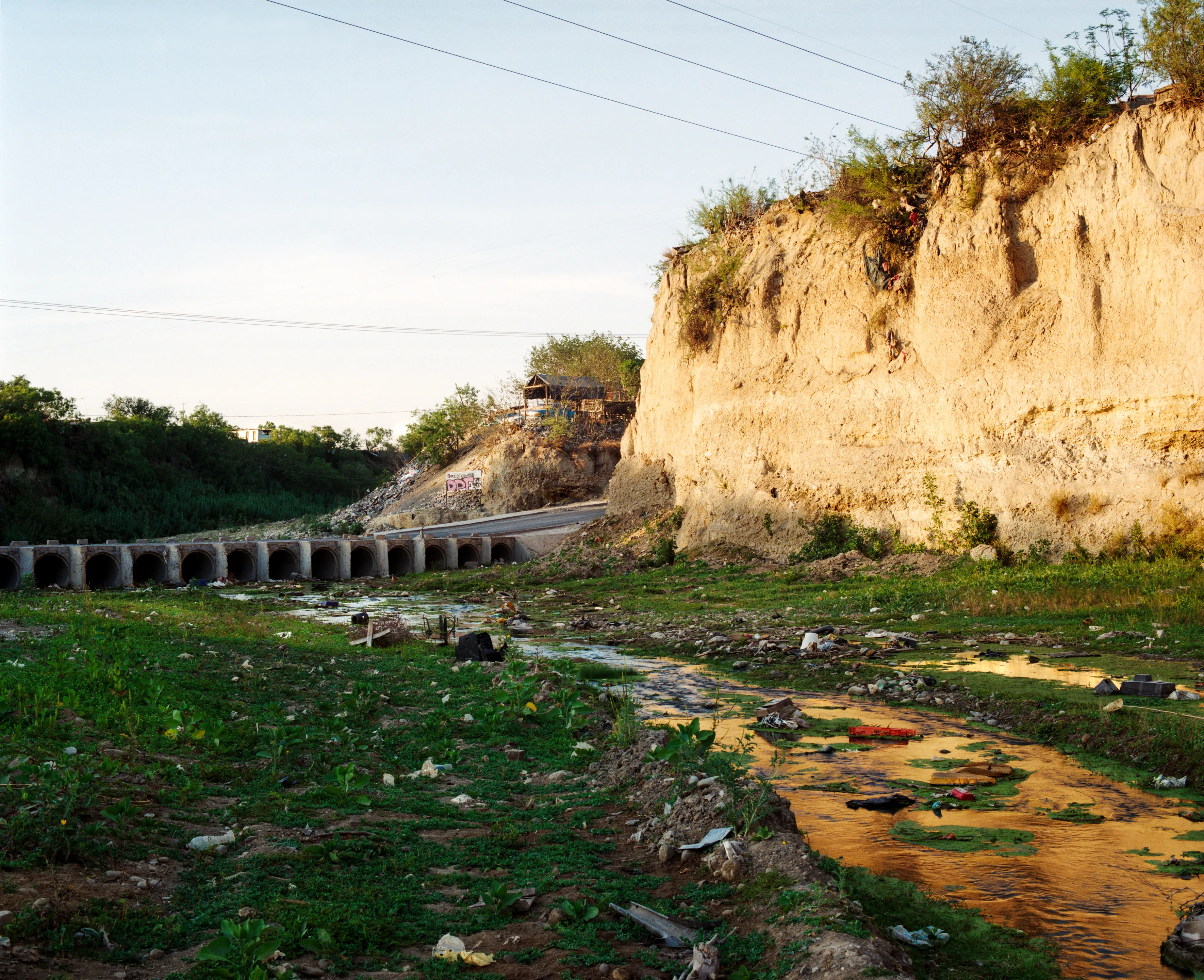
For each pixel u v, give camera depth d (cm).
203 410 11575
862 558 3672
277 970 567
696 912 686
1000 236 3469
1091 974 643
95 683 1291
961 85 3597
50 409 9319
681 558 4488
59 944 573
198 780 952
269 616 3238
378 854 801
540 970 588
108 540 8244
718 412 4644
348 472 12800
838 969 551
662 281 5488
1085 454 3194
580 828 917
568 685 1694
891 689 1728
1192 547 2833
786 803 915
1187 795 1087
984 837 951
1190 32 2973
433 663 1928
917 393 3747
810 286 4253
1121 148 3153
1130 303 3095
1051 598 2441
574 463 7831
